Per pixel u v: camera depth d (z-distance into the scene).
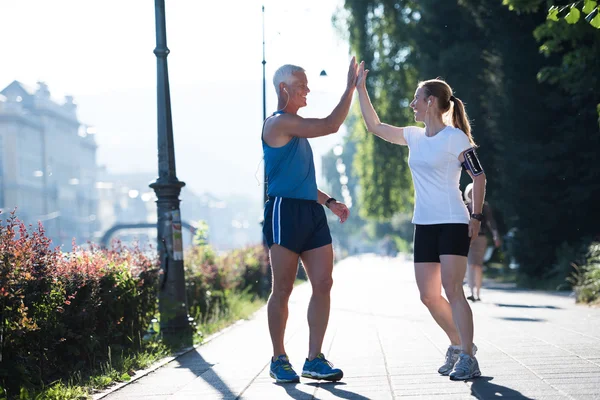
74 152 178.00
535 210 27.14
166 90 14.02
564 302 18.86
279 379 8.44
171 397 8.10
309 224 8.27
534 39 26.83
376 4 41.69
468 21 34.59
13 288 8.84
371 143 43.38
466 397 6.99
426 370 8.79
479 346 10.55
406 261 90.25
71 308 10.41
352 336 12.92
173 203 13.96
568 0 17.91
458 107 8.40
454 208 8.00
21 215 136.88
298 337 13.34
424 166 8.09
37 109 156.88
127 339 12.31
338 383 8.22
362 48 41.50
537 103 26.78
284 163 8.27
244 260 28.17
